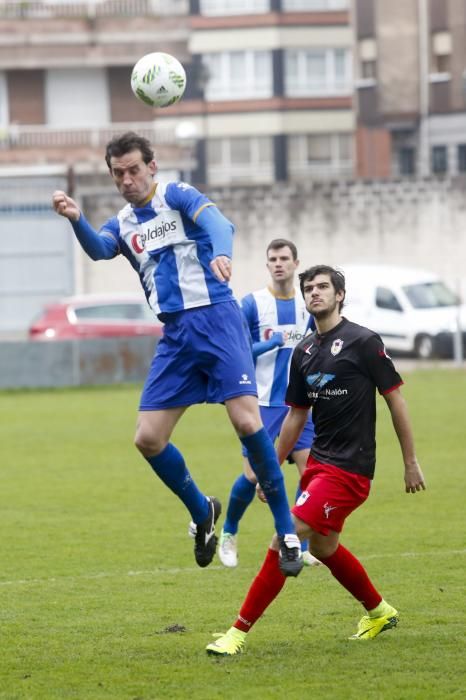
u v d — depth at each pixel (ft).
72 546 122.83
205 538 89.40
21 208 452.35
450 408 244.63
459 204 429.38
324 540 82.17
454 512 137.80
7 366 298.35
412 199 431.84
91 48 504.43
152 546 122.72
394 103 609.01
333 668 77.51
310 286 82.23
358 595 84.23
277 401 117.80
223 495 151.84
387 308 362.53
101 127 504.84
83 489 160.66
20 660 80.94
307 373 82.84
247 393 83.41
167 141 505.25
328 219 436.76
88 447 203.31
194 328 83.66
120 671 77.87
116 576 108.58
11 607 96.73
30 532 130.52
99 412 254.47
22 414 253.24
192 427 230.27
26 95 510.17
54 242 452.35
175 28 506.48
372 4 611.47
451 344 353.92
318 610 94.32
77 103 513.04
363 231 435.12
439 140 603.67
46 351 299.79
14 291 453.17
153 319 334.03
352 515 136.98
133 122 512.22
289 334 117.50
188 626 90.07
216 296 83.82
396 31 606.14
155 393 85.40
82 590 102.99
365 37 617.62
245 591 102.01
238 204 438.81
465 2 586.86
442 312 357.41
